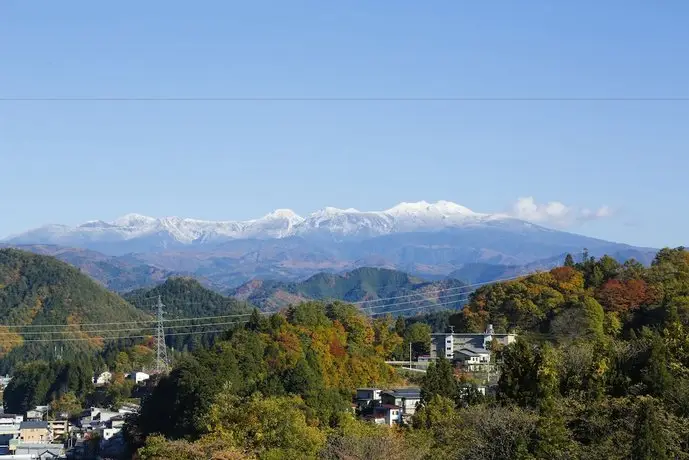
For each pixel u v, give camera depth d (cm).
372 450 6769
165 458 6906
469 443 6412
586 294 15400
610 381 7412
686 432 5884
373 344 15925
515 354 7944
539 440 6094
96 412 18125
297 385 10681
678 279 15175
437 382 9994
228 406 7906
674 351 7988
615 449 5728
